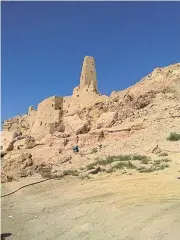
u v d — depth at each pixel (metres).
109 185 23.80
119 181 24.66
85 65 71.50
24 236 15.71
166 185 21.36
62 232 15.52
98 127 52.09
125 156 34.19
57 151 43.31
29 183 29.44
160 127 43.50
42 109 75.25
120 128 45.97
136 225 14.38
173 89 50.72
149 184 22.20
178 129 41.28
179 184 21.30
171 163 28.89
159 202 17.56
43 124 73.38
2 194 26.78
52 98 73.00
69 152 43.09
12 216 19.56
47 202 22.12
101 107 58.56
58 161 38.22
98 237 13.97
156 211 15.91
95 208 18.31
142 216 15.47
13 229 16.94
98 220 16.20
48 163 38.16
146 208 16.70
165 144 37.12
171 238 12.32
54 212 19.33
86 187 24.64
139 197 19.20
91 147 44.44
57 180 29.30
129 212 16.48
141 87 53.31
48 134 60.69
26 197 24.73
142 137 42.44
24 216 19.34
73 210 18.91
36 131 73.81
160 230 13.27
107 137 46.59
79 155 40.34
